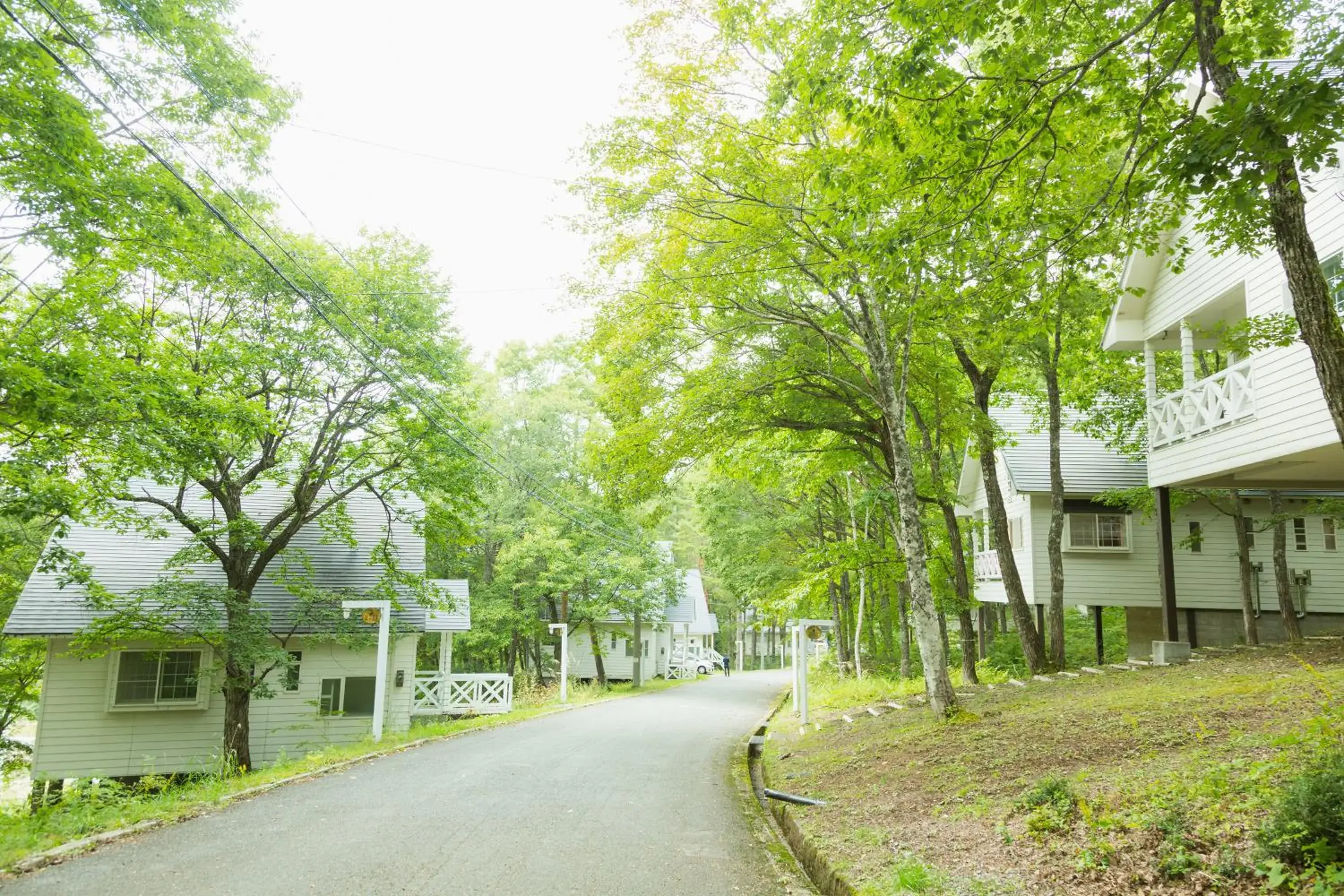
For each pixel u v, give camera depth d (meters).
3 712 21.16
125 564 18.72
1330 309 5.81
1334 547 20.94
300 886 5.71
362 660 19.69
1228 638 21.20
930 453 17.14
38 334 10.59
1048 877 5.05
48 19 10.07
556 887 5.86
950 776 8.33
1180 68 7.26
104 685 17.16
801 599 15.66
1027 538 21.64
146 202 10.62
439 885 5.82
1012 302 9.44
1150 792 5.97
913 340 13.77
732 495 30.14
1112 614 32.69
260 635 15.45
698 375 13.06
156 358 12.66
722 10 9.21
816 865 6.48
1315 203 11.16
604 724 17.62
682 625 50.47
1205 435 14.05
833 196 8.29
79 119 9.13
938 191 7.26
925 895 5.09
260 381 15.67
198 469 13.29
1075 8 6.98
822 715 17.20
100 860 6.27
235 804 8.42
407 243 16.70
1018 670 21.95
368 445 16.59
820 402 14.51
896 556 15.84
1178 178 5.45
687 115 10.42
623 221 11.56
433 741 13.98
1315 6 6.00
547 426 33.34
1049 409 19.44
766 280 12.53
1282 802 4.75
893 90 6.72
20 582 20.70
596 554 31.69
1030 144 7.01
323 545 19.66
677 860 6.73
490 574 33.72
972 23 6.21
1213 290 13.89
